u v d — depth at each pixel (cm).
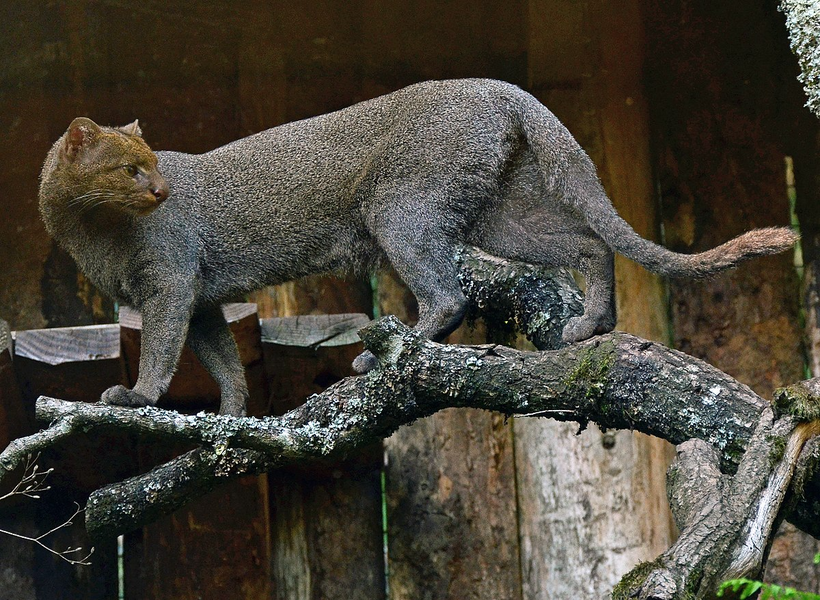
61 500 1069
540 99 1199
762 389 1137
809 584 1088
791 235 766
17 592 1045
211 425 756
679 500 634
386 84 1214
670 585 558
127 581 1066
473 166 838
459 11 1212
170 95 1200
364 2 1211
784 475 624
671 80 1191
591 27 1201
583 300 862
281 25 1201
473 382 767
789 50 1183
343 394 787
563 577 1103
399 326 784
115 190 830
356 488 1100
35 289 1141
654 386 722
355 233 877
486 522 1107
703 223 1169
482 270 910
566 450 1118
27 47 1195
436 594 1091
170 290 860
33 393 983
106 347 960
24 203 1161
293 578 1080
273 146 890
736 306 1148
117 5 1198
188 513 1075
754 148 1179
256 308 973
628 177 1177
